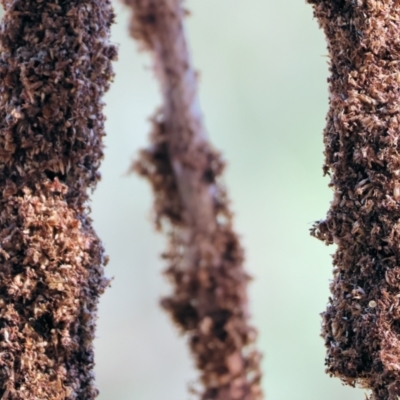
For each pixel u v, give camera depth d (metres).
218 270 0.18
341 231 0.22
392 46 0.22
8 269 0.21
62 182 0.21
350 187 0.22
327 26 0.22
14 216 0.21
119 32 0.49
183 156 0.18
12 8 0.21
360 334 0.22
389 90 0.22
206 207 0.18
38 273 0.21
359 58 0.22
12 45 0.21
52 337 0.21
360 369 0.22
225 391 0.19
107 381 0.48
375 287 0.22
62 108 0.21
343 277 0.22
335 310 0.22
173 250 0.19
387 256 0.22
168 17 0.18
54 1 0.21
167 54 0.18
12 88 0.21
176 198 0.19
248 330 0.19
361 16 0.22
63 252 0.21
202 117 0.19
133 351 0.49
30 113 0.21
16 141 0.21
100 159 0.22
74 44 0.21
